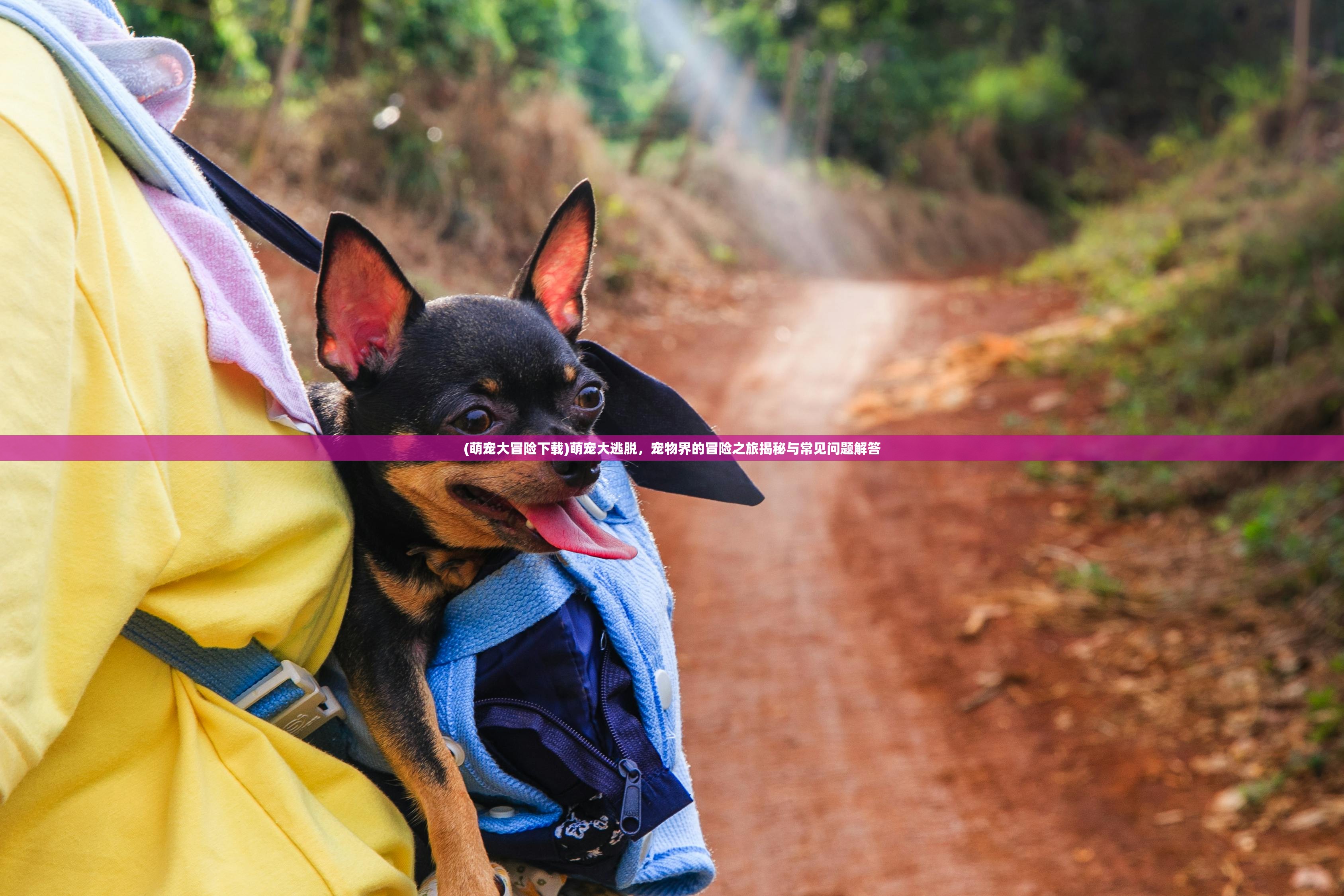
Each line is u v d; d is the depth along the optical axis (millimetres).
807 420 11320
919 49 33781
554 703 1538
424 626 1583
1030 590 7742
